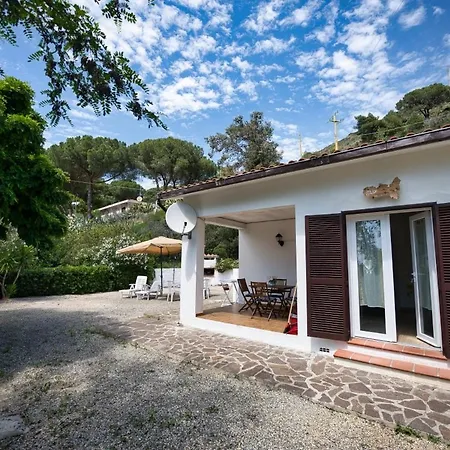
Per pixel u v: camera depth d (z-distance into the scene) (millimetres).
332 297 4957
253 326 6207
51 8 1777
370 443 2746
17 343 6090
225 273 18562
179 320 7730
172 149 28984
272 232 9453
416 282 4938
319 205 5316
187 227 7211
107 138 30219
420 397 3553
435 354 4168
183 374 4363
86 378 4297
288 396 3656
